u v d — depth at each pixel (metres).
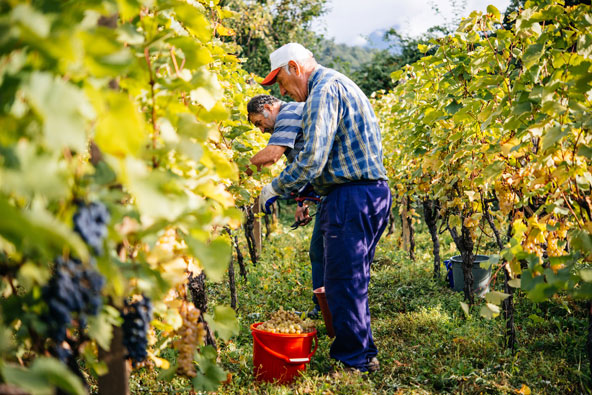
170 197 1.19
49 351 1.28
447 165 4.06
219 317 1.86
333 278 3.14
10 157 0.88
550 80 2.43
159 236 1.50
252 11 15.64
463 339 3.53
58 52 0.82
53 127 0.84
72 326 1.30
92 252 1.07
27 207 1.25
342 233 3.10
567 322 3.77
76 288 1.08
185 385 2.73
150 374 2.81
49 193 0.90
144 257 1.46
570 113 2.39
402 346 3.63
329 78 3.12
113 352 1.45
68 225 1.04
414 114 4.86
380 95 9.69
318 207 4.19
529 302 4.25
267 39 16.17
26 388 0.84
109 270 1.06
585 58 2.32
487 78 2.90
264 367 3.11
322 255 4.33
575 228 2.45
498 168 2.89
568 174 2.26
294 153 3.51
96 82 1.07
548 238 2.48
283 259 6.63
